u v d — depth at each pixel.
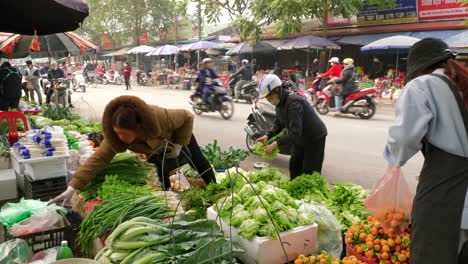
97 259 2.47
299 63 20.98
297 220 2.67
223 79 20.58
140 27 35.28
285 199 2.88
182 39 34.03
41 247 3.07
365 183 6.02
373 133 9.67
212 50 22.44
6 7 4.26
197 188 3.41
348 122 11.33
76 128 6.59
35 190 4.19
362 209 3.27
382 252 2.46
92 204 3.22
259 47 19.58
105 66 36.78
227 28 29.55
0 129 5.84
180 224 2.57
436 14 16.41
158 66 29.91
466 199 1.96
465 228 1.96
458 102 2.04
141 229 2.44
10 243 2.85
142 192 3.21
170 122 3.35
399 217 2.43
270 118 7.52
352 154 7.71
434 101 2.07
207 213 2.96
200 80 12.49
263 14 18.33
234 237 2.64
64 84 14.38
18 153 4.56
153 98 18.58
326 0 16.09
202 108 12.64
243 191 2.92
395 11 17.58
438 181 2.04
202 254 2.29
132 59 35.88
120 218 2.76
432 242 2.02
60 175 4.30
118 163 3.66
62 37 10.32
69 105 14.20
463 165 2.01
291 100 4.12
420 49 2.21
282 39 19.88
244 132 10.07
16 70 9.91
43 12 4.35
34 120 7.08
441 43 2.20
